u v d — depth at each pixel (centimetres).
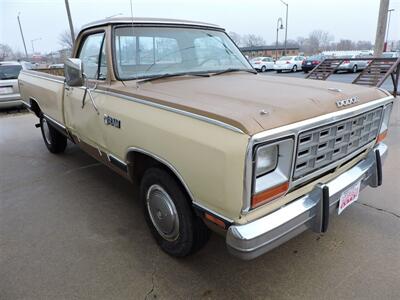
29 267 265
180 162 212
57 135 512
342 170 252
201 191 201
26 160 518
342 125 224
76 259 274
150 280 249
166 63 321
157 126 226
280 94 231
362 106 239
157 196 262
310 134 200
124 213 347
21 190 406
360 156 273
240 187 177
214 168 187
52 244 295
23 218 340
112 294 236
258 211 192
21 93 577
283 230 196
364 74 947
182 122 210
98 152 335
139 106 249
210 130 191
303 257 270
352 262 262
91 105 312
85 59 343
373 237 293
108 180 433
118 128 271
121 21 300
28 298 234
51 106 431
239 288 240
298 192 212
